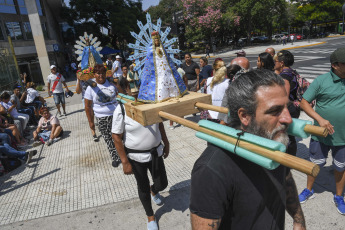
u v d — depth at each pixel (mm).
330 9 43594
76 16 29953
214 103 3793
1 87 8852
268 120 1067
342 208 2854
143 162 2736
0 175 4574
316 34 44781
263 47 33406
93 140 5953
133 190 3729
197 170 1138
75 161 4906
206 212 1084
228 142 1068
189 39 34250
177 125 6438
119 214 3266
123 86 2918
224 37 42875
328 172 3656
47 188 4020
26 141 6305
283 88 1080
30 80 20609
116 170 4383
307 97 2729
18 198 3820
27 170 4734
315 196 3195
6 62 10125
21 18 20281
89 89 4496
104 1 29391
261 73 1113
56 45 22344
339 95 2562
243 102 1093
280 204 1234
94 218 3232
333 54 2488
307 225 2766
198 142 5227
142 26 2125
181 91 2049
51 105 10719
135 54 2129
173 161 4484
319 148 2908
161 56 2014
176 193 3562
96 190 3824
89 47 6020
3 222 3291
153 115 1701
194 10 33125
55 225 3166
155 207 3338
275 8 35219
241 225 1146
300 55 20109
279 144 885
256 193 1107
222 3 34688
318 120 2615
